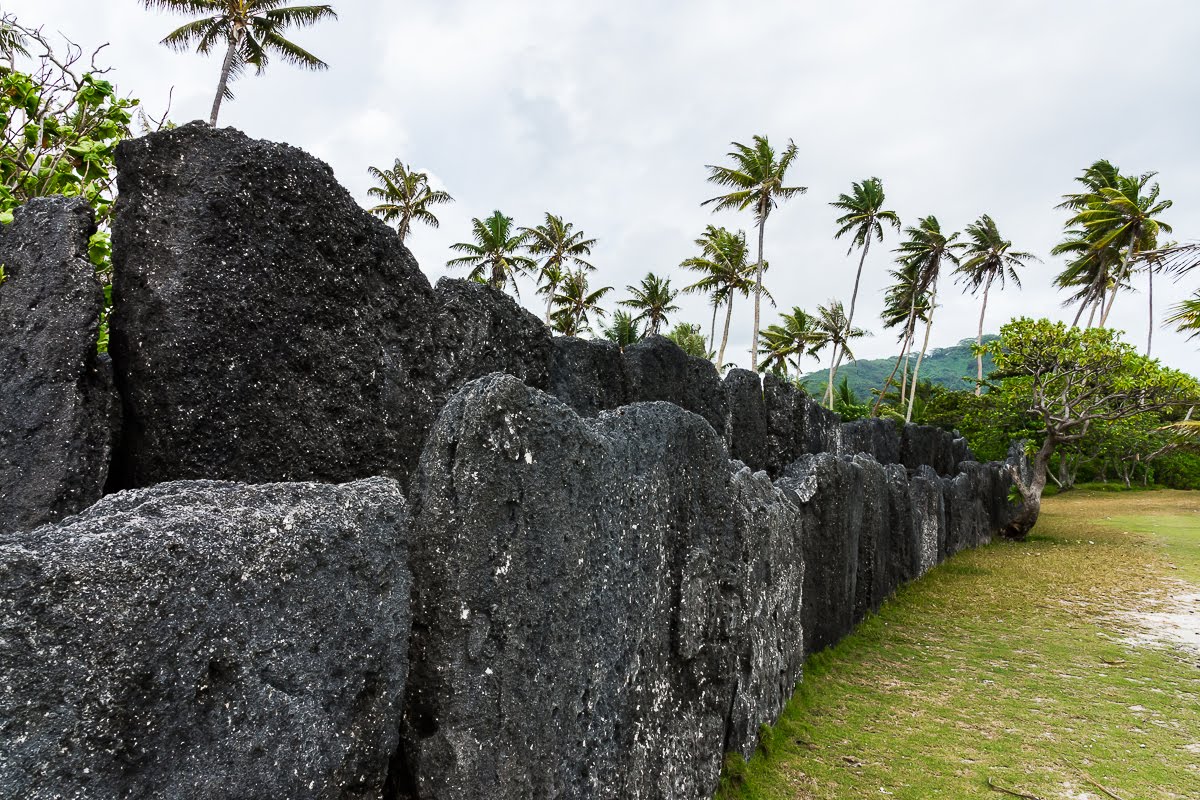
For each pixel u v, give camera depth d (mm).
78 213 2400
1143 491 33438
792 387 9695
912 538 11656
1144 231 28875
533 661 2676
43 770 1345
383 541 2131
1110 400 16469
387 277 3236
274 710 1751
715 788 4398
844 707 6199
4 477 2133
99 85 4207
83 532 1540
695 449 4426
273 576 1785
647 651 3699
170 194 2570
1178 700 6551
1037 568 13391
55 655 1379
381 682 2070
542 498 2793
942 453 17656
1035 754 5309
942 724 5855
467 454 2502
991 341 16984
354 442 3000
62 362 2227
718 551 4582
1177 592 11352
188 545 1616
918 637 8602
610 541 3334
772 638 5605
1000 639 8562
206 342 2512
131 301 2490
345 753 1940
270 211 2711
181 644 1571
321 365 2885
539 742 2672
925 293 38625
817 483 7414
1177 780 4945
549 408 2896
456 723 2342
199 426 2494
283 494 1973
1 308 2316
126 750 1467
